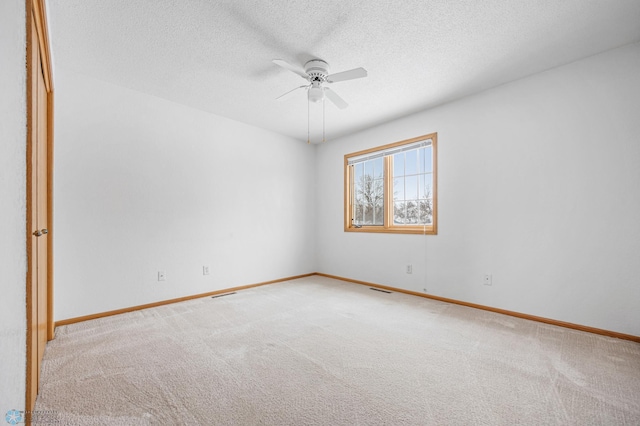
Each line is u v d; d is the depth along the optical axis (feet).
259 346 6.88
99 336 7.44
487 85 9.35
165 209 10.41
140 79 8.95
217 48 7.31
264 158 13.76
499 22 6.32
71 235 8.39
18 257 3.15
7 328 3.03
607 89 7.41
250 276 13.08
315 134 14.66
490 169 9.55
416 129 11.66
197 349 6.72
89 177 8.75
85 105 8.69
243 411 4.54
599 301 7.49
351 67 8.15
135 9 5.93
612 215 7.32
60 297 8.20
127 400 4.80
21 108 3.21
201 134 11.46
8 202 3.04
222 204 12.11
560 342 7.02
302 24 6.40
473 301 9.96
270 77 8.82
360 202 14.30
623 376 5.45
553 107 8.27
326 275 15.65
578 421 4.27
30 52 3.50
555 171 8.21
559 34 6.75
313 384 5.29
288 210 14.80
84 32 6.64
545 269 8.39
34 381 4.61
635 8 5.87
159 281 10.21
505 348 6.72
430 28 6.52
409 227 12.07
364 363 6.07
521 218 8.86
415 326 8.16
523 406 4.63
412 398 4.87
